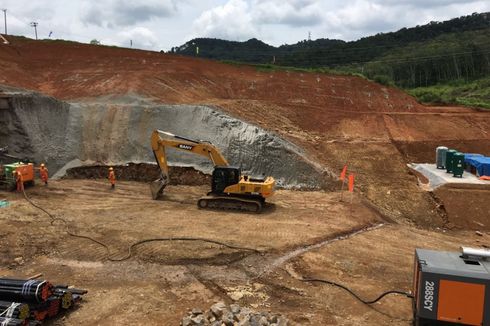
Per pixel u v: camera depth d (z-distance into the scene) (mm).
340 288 12867
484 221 21562
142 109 27766
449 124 32688
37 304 10227
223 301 11844
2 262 13883
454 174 24812
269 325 9984
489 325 8695
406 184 24578
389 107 36469
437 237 18797
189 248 15094
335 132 30031
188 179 24984
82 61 36875
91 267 13703
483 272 8852
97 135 26922
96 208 19766
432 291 9000
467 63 85250
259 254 14875
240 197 20125
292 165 24703
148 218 18406
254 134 25812
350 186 22562
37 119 26141
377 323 11094
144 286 12555
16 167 22047
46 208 19375
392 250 16234
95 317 10867
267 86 35906
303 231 17328
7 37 38250
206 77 35688
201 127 26844
